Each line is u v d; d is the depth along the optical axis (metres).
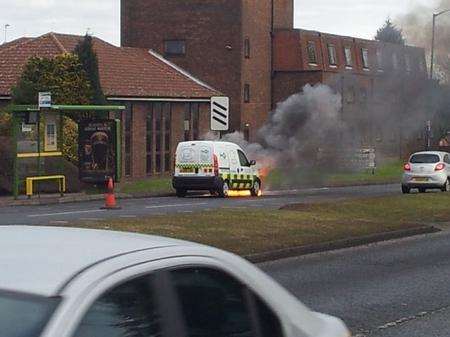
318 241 16.92
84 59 35.56
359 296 12.14
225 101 28.12
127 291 3.60
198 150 34.22
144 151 43.81
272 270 14.35
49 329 3.23
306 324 4.55
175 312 3.79
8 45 42.59
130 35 56.38
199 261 4.04
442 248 17.72
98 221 18.38
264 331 4.28
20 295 3.37
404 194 30.53
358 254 16.62
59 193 30.98
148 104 44.22
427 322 10.52
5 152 30.39
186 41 55.56
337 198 29.20
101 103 35.72
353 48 58.06
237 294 4.21
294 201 28.94
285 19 60.25
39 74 34.41
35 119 29.78
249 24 56.00
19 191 30.28
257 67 57.16
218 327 4.02
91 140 31.75
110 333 3.46
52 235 4.24
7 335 3.23
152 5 55.84
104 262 3.67
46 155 30.92
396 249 17.48
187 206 26.30
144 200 30.81
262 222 18.84
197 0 55.31
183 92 46.41
